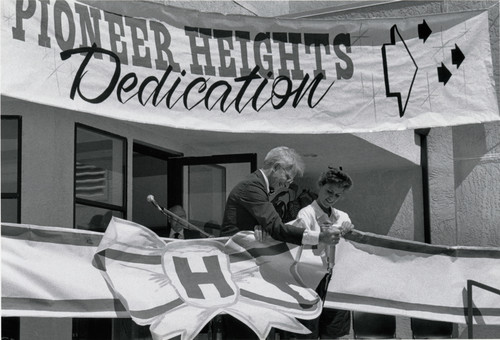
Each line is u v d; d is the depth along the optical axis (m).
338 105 8.71
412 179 11.40
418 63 8.75
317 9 11.11
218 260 6.27
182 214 9.05
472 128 10.81
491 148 10.69
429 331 8.01
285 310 6.25
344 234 6.71
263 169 6.36
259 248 6.36
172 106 7.95
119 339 7.59
